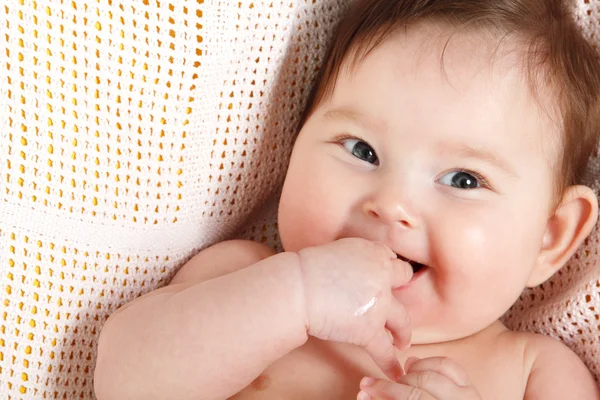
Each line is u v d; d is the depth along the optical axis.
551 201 1.04
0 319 0.91
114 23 0.90
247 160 1.09
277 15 1.02
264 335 0.86
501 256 0.98
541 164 1.00
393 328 0.91
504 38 0.96
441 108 0.93
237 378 0.88
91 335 0.99
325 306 0.85
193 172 1.03
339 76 1.03
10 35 0.84
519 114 0.96
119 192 0.96
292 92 1.11
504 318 1.26
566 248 1.11
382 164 0.96
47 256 0.92
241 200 1.13
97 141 0.92
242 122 1.06
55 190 0.91
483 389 1.07
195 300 0.88
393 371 0.91
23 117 0.87
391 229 0.94
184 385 0.87
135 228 0.99
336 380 1.00
